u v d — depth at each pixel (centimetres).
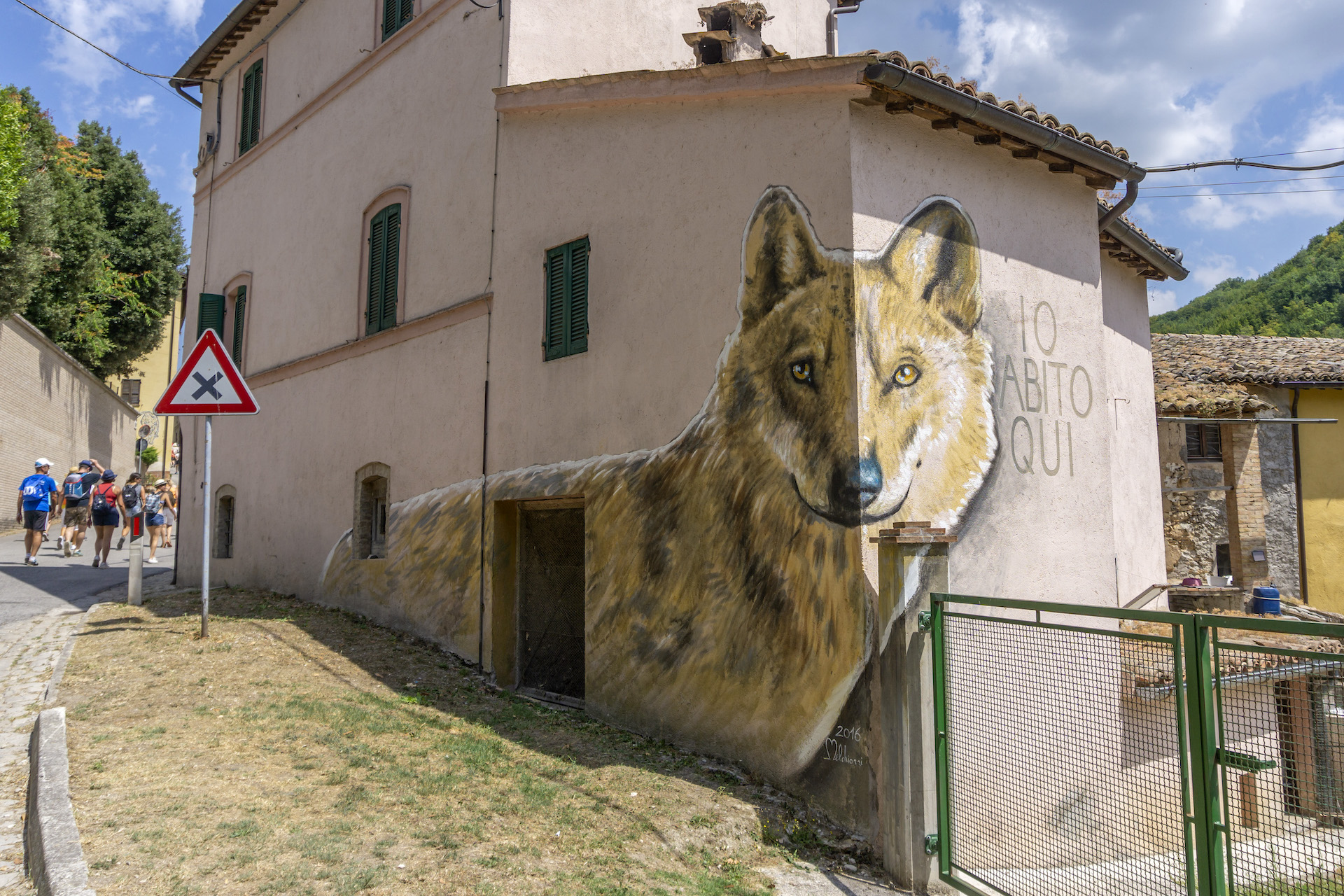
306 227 1266
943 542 562
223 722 630
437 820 499
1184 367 1375
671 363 738
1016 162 742
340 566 1116
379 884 415
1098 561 763
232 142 1496
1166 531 1219
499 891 426
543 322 860
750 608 661
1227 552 1233
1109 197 890
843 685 591
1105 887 461
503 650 882
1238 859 376
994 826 509
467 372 944
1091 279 794
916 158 668
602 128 821
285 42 1362
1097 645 492
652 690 729
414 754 610
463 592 918
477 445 921
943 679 539
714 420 700
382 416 1070
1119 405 1034
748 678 657
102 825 443
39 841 423
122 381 4238
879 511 604
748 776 647
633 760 662
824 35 1274
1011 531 698
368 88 1160
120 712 639
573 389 823
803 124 658
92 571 1600
